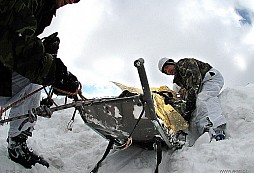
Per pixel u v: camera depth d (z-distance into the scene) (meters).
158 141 2.83
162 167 2.93
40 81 2.18
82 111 2.84
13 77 2.41
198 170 2.70
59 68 2.39
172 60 4.40
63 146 3.51
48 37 2.52
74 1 2.37
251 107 3.76
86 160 3.26
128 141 2.85
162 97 3.68
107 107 2.69
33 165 2.89
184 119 3.54
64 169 3.11
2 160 2.83
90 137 3.70
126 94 2.96
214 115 3.61
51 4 2.32
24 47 2.01
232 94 4.05
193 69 3.74
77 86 2.50
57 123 4.13
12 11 1.96
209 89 3.82
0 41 1.96
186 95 3.74
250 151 2.88
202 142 3.18
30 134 2.91
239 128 3.55
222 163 2.78
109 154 3.22
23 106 2.65
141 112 2.61
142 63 2.37
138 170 2.89
